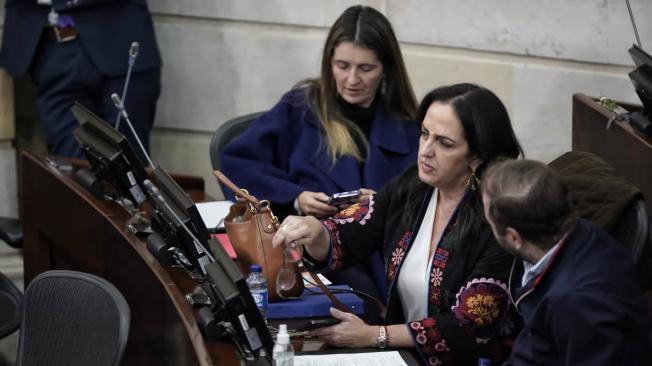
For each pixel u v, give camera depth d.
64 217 8.20
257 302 6.09
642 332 5.07
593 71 10.88
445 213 6.49
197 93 12.26
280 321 6.23
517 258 5.89
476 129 6.20
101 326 5.97
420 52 11.38
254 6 11.84
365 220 6.90
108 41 11.14
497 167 5.34
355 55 8.40
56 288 6.25
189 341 5.61
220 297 5.27
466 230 6.28
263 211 6.64
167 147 12.52
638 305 5.10
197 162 12.47
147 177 7.17
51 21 11.07
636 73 8.01
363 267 7.90
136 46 7.39
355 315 6.28
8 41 11.24
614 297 5.03
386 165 8.59
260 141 8.75
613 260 5.20
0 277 8.35
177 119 12.37
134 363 7.16
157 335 6.51
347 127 8.64
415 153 8.65
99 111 11.41
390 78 8.67
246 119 9.30
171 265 6.62
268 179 8.55
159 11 12.09
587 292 5.03
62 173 8.40
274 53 11.94
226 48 12.06
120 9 11.17
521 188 5.20
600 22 10.70
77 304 6.13
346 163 8.55
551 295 5.11
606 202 6.54
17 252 11.73
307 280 6.64
